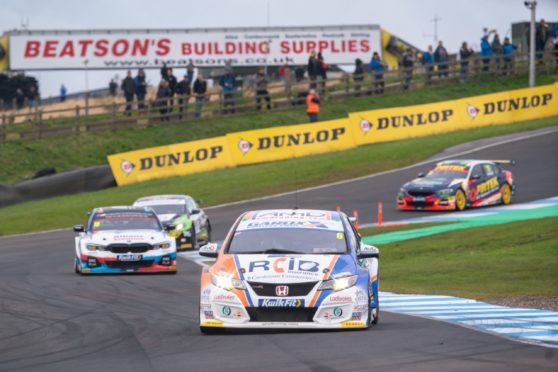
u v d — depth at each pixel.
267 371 33.75
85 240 81.50
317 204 133.25
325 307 42.56
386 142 187.75
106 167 166.75
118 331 47.03
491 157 159.88
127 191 159.00
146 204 106.50
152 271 82.25
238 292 42.78
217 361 36.28
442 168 128.00
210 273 44.09
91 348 41.75
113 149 196.25
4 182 177.00
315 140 181.88
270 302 42.44
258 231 46.94
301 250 45.47
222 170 172.12
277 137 179.00
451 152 166.75
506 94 198.50
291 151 179.75
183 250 104.56
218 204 140.88
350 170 159.38
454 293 62.78
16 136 198.12
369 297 44.25
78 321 51.62
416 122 191.00
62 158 190.38
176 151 171.38
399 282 70.81
